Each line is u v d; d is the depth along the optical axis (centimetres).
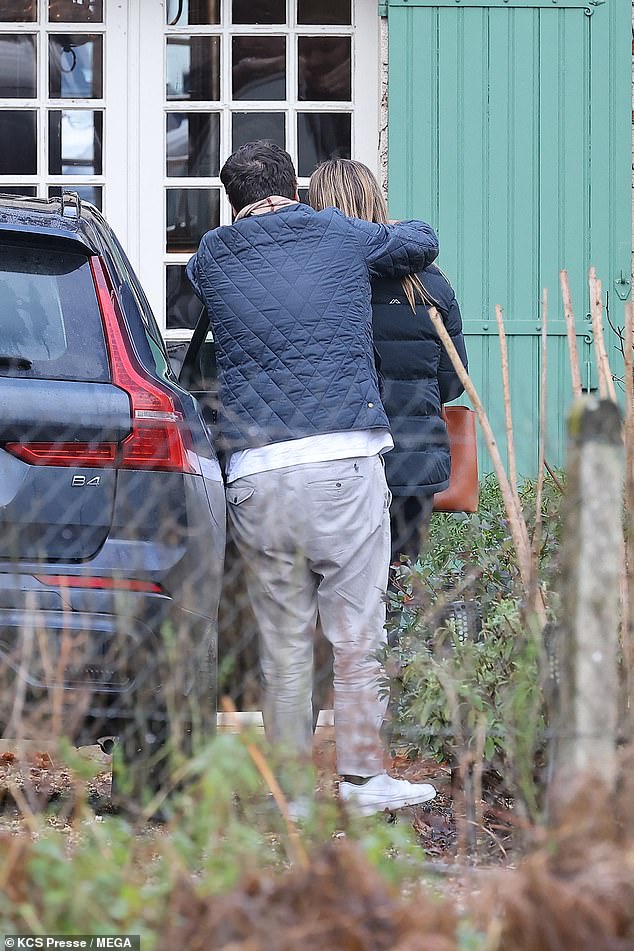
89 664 1266
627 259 2438
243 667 1479
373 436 1441
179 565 1311
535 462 1744
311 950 841
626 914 880
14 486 1287
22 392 1298
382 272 1511
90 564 1290
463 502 1680
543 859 918
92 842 1059
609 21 2436
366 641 1437
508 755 1243
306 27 2544
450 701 1291
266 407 1424
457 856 1215
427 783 1505
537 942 864
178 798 1098
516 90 2438
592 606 980
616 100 2439
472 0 2431
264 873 971
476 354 2423
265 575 1441
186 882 916
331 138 2555
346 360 1431
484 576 1511
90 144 2570
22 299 1369
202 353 1695
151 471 1314
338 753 1423
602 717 980
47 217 1458
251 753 1059
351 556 1424
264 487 1417
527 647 1230
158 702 1286
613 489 980
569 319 1366
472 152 2436
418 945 836
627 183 2441
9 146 2569
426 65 2438
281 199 1505
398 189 2438
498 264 2430
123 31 2553
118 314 1404
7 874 923
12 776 1424
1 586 1261
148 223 2572
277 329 1430
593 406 979
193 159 2573
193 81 2561
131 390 1331
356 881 898
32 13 2550
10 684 1247
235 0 2545
